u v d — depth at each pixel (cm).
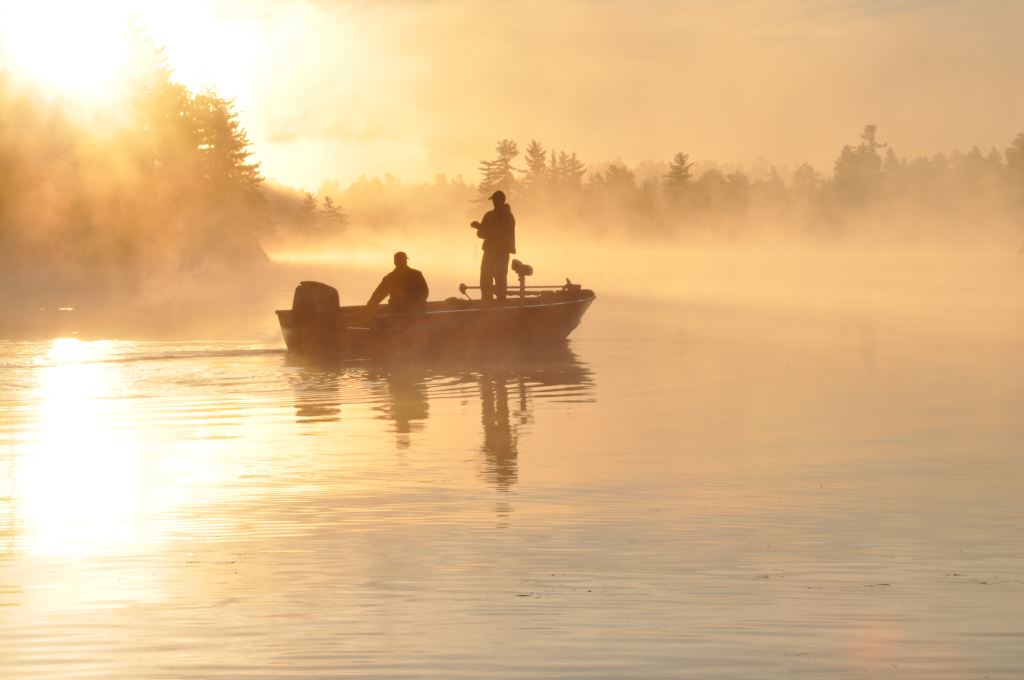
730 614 1697
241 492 2617
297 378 4934
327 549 2100
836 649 1535
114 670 1464
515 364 5547
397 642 1571
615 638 1585
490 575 1925
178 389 4559
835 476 2789
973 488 2639
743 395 4366
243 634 1608
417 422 3719
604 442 3312
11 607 1741
